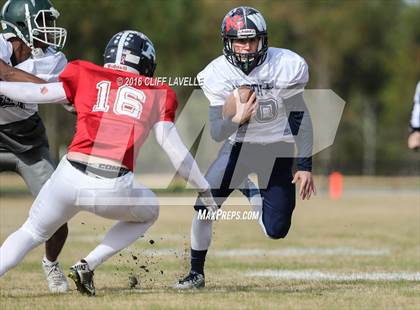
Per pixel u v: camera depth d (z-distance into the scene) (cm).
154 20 9062
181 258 2661
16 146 1859
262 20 1827
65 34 1877
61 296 1686
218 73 1866
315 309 1502
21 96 1600
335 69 15562
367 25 15375
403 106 14950
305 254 2773
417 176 10131
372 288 1825
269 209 1878
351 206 5762
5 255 1588
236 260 2600
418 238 3372
